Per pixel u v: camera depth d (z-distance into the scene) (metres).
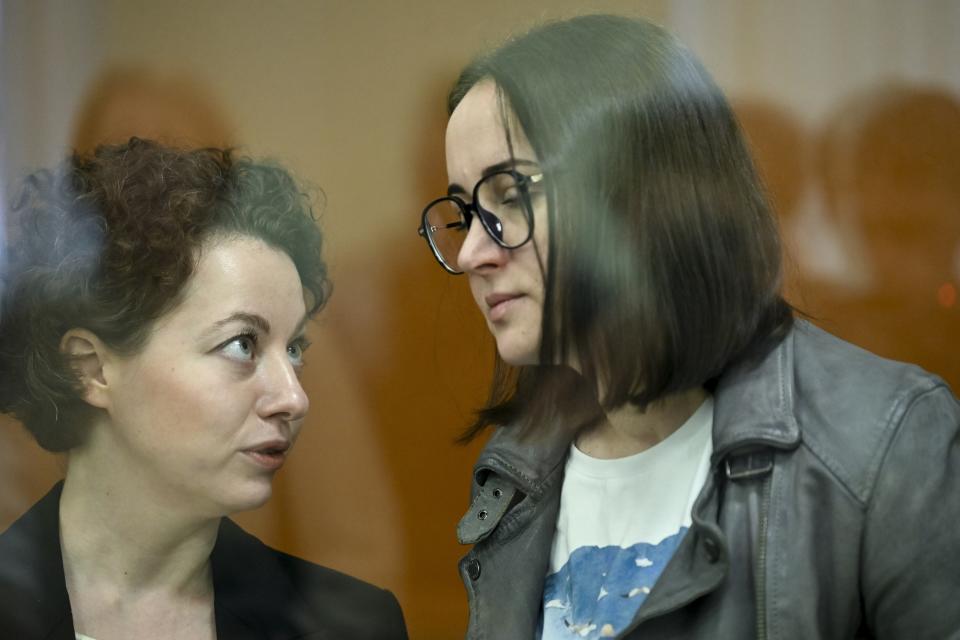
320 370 5.74
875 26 5.26
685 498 3.80
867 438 3.35
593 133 3.54
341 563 5.84
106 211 4.02
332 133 5.66
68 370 4.08
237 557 4.84
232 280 4.08
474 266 3.76
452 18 5.49
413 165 5.66
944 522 3.24
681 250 3.52
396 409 5.82
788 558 3.34
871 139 5.23
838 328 5.23
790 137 5.21
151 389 4.06
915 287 5.25
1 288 4.14
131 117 5.53
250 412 4.16
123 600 4.37
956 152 5.22
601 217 3.54
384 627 5.00
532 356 3.81
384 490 5.85
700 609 3.50
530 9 5.24
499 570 4.24
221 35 5.59
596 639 3.73
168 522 4.29
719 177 3.64
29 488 5.04
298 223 4.42
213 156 4.36
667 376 3.58
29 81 5.52
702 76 3.77
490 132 3.66
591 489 4.08
